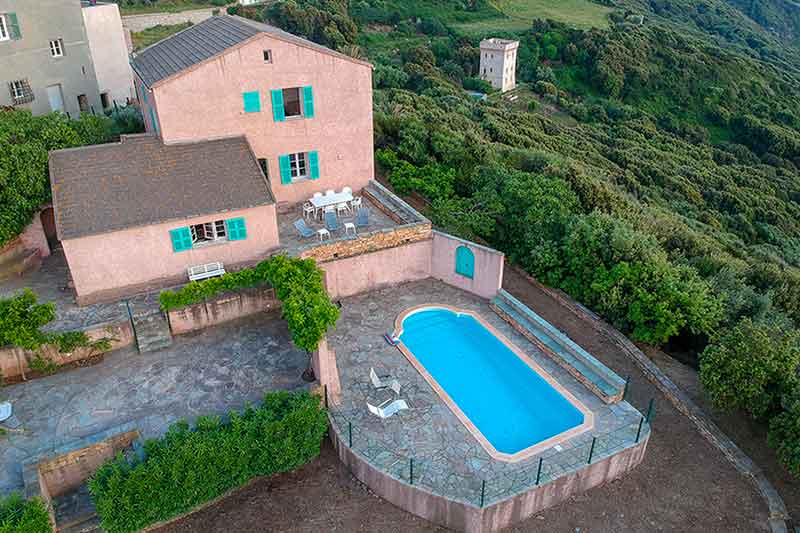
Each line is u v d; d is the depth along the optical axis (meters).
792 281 26.06
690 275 23.89
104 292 20.80
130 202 20.69
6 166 21.55
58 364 19.08
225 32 25.75
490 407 18.38
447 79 92.81
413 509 15.49
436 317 23.03
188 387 18.27
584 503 16.11
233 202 21.55
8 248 22.55
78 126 26.30
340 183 27.38
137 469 13.58
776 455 17.09
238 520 15.21
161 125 22.50
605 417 17.81
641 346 22.72
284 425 15.55
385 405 18.05
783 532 15.37
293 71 23.95
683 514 15.86
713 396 17.91
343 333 21.69
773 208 62.38
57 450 15.09
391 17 110.94
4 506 13.08
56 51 32.25
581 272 25.20
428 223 24.52
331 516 15.41
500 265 22.89
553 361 20.42
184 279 21.92
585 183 31.02
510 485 15.20
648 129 85.31
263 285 21.72
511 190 28.08
